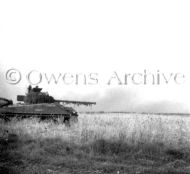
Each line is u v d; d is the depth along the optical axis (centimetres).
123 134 1350
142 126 1512
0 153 1138
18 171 927
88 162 1057
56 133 1484
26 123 1827
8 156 1106
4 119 2073
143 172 952
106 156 1156
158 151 1227
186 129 1644
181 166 1061
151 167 1020
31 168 972
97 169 984
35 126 1727
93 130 1429
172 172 948
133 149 1232
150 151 1221
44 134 1492
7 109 2111
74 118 2094
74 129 1689
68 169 979
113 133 1372
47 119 2108
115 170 973
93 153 1184
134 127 1475
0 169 930
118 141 1279
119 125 1622
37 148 1232
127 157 1159
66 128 1789
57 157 1120
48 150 1216
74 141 1338
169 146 1281
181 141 1373
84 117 2238
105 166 1002
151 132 1418
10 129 1563
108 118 2181
